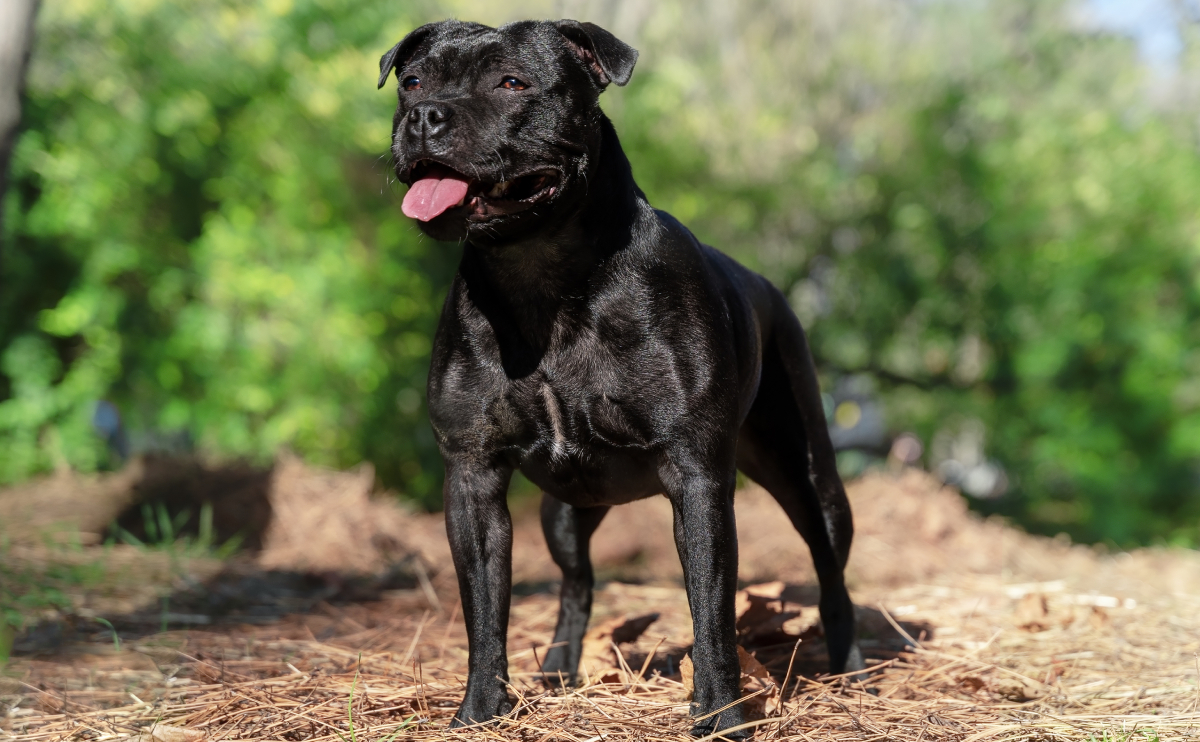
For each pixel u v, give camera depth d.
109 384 8.45
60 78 8.31
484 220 2.54
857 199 12.85
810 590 5.44
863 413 13.45
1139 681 3.31
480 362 2.74
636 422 2.69
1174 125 13.03
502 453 2.81
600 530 7.39
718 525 2.65
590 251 2.66
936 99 12.69
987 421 11.38
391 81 8.51
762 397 3.43
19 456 8.04
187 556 5.52
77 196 7.99
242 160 8.34
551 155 2.57
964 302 11.68
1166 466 10.23
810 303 13.07
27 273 8.31
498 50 2.61
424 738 2.55
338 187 8.59
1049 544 7.50
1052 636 3.96
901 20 17.91
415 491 9.09
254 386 8.17
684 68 12.01
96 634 3.89
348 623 4.23
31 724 2.82
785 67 16.08
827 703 2.91
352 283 8.33
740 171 12.91
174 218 8.65
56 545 5.39
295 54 8.26
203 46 8.31
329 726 2.65
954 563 6.33
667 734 2.54
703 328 2.71
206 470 6.71
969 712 2.91
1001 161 11.74
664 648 3.66
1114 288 10.41
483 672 2.71
